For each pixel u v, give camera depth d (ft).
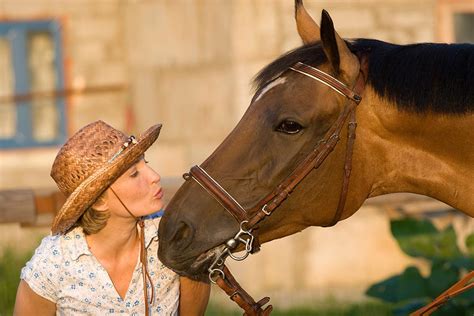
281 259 46.98
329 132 20.74
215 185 20.72
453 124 20.70
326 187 21.07
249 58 46.85
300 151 20.68
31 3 58.85
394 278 35.01
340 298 45.06
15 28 58.65
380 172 21.54
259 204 20.77
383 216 47.47
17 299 21.01
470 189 21.17
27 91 59.11
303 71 20.84
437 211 44.60
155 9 54.60
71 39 59.21
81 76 59.41
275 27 46.37
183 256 20.67
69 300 20.54
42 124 59.00
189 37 51.37
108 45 59.47
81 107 59.26
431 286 34.60
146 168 20.58
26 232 52.29
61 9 59.11
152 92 55.36
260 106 20.86
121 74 59.62
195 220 20.68
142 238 20.85
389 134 21.21
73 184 19.97
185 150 51.62
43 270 20.51
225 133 47.93
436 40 48.62
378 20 47.52
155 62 54.95
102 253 20.63
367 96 21.01
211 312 42.06
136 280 20.68
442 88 20.63
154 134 19.99
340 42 20.81
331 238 47.34
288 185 20.74
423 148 21.30
